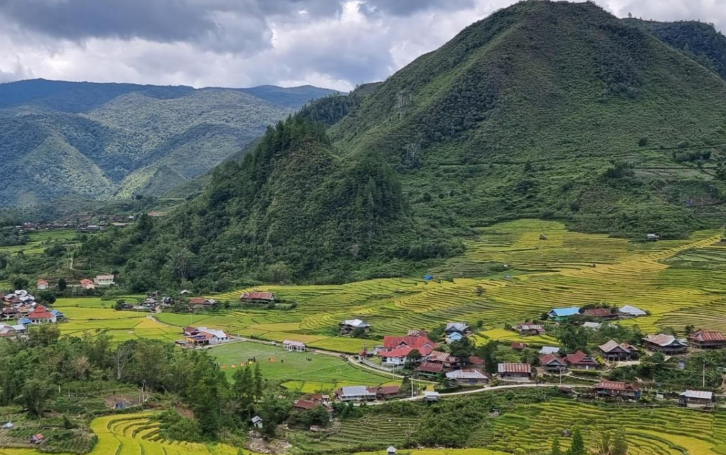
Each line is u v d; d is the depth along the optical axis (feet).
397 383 563.89
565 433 456.45
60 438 408.05
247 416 502.79
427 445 453.58
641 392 517.96
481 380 553.64
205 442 442.50
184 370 537.65
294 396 527.81
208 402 466.70
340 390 532.32
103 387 524.93
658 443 432.25
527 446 437.58
